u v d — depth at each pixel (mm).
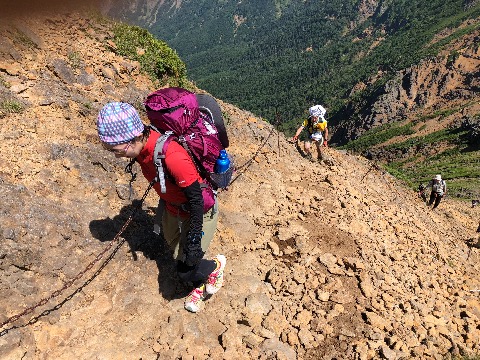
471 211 23016
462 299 6676
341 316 5113
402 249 7469
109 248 4285
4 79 5879
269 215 6789
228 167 3742
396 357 4660
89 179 5258
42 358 3645
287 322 4883
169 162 3363
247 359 4293
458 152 129125
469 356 5227
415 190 20719
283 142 10320
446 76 199500
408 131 170750
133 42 8836
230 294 5012
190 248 3598
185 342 4230
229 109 10648
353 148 177625
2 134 5055
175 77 9555
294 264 5762
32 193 4555
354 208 7957
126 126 3264
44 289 4027
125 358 3928
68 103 6281
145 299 4500
